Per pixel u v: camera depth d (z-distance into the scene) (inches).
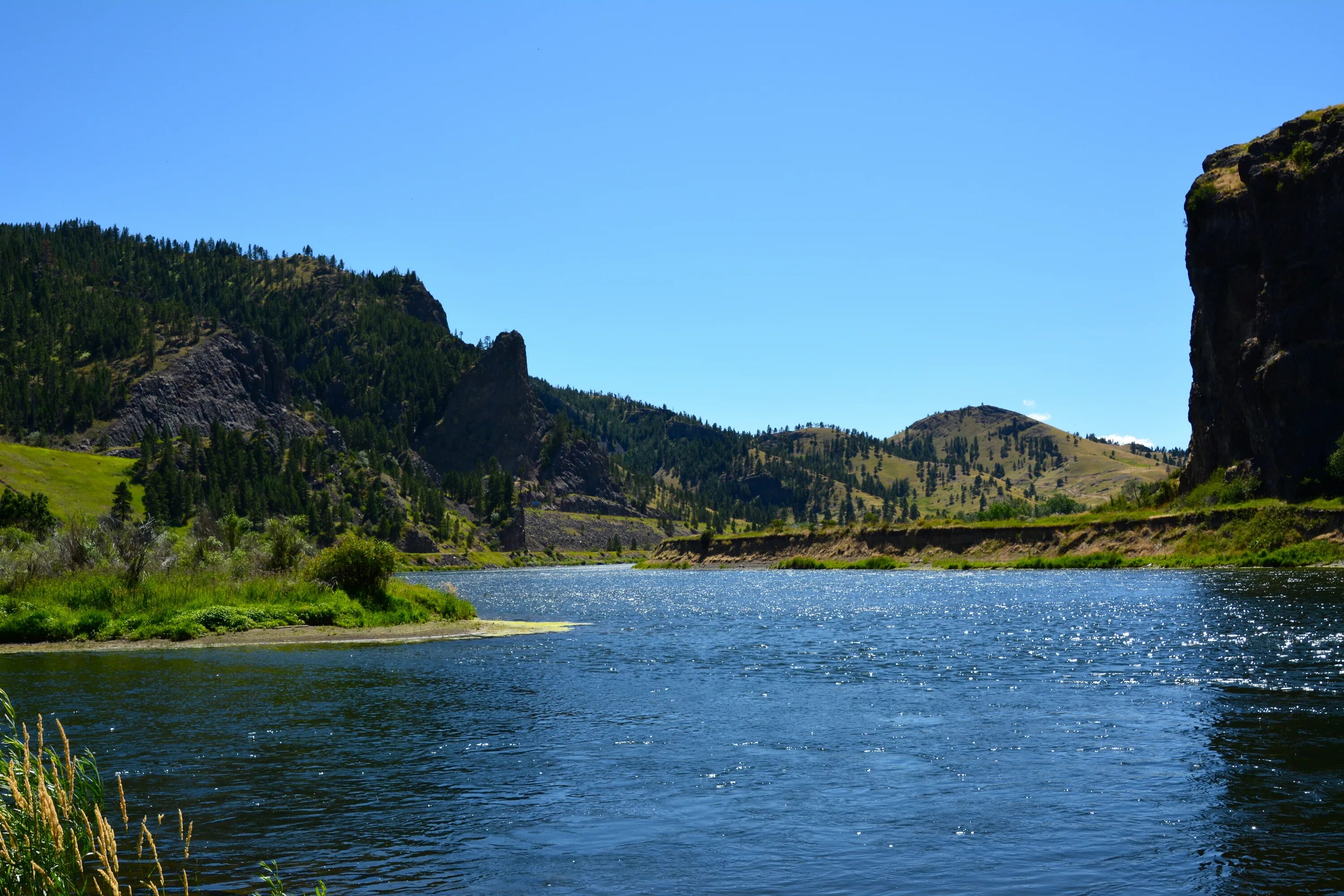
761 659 1582.2
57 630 1862.7
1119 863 558.9
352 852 597.0
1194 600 2436.0
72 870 398.3
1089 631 1852.9
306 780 770.8
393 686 1269.7
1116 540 5009.8
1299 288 4677.7
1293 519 4217.5
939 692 1181.7
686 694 1198.9
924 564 6043.3
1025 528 5620.1
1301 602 2222.0
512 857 588.7
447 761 834.8
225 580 2299.5
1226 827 617.3
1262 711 978.1
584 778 774.5
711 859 581.6
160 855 590.6
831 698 1151.6
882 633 1993.1
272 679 1347.2
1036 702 1085.1
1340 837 589.9
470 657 1622.8
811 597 3472.0
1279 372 4630.9
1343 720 919.7
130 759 841.5
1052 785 729.6
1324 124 4763.8
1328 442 4510.3
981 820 647.8
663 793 729.0
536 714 1060.5
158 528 2503.7
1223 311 5182.1
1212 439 5310.0
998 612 2442.2
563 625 2341.3
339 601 2207.2
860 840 612.4
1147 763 784.3
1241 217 5093.5
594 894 527.8
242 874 556.7
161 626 1919.3
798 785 745.6
